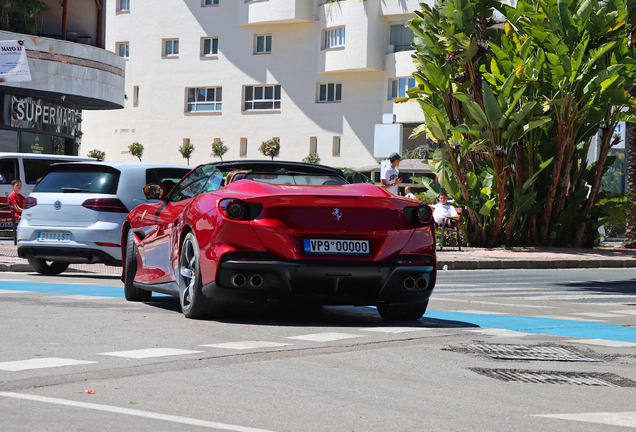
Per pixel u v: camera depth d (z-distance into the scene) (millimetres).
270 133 53656
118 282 11906
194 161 56219
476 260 18531
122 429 3607
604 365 5684
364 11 49062
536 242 23672
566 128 22188
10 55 28906
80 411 3912
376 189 7383
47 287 10805
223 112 55188
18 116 32344
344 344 6109
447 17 21641
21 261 14461
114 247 11984
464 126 21406
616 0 21688
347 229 6934
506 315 8727
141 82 57750
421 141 49625
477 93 22531
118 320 7219
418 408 4184
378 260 6984
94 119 59906
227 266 6789
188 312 7398
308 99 52375
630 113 23641
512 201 22781
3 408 3926
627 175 25688
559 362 5734
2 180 20922
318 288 6898
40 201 12414
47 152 34562
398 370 5195
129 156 58312
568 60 20875
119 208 12078
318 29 51812
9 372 4805
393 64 49000
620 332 7555
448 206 22125
